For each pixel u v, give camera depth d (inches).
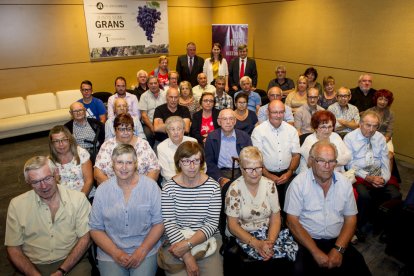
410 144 165.6
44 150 189.2
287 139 109.7
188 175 70.9
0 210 122.7
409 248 73.2
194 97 180.7
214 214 73.4
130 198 70.4
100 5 241.9
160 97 172.9
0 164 168.4
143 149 99.0
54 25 225.5
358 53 182.7
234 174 106.5
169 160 101.0
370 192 102.7
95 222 71.1
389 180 106.4
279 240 74.6
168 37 288.5
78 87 246.5
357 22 179.6
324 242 76.5
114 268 69.7
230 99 173.9
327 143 72.9
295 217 76.6
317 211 75.6
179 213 73.4
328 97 168.7
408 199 75.5
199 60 237.3
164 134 146.8
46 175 64.6
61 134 87.7
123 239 72.1
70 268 68.1
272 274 69.3
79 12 234.2
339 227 76.2
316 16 205.0
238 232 72.5
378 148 103.6
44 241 68.9
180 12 291.0
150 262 71.5
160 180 110.9
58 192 70.0
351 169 102.3
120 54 261.6
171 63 298.5
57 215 68.6
